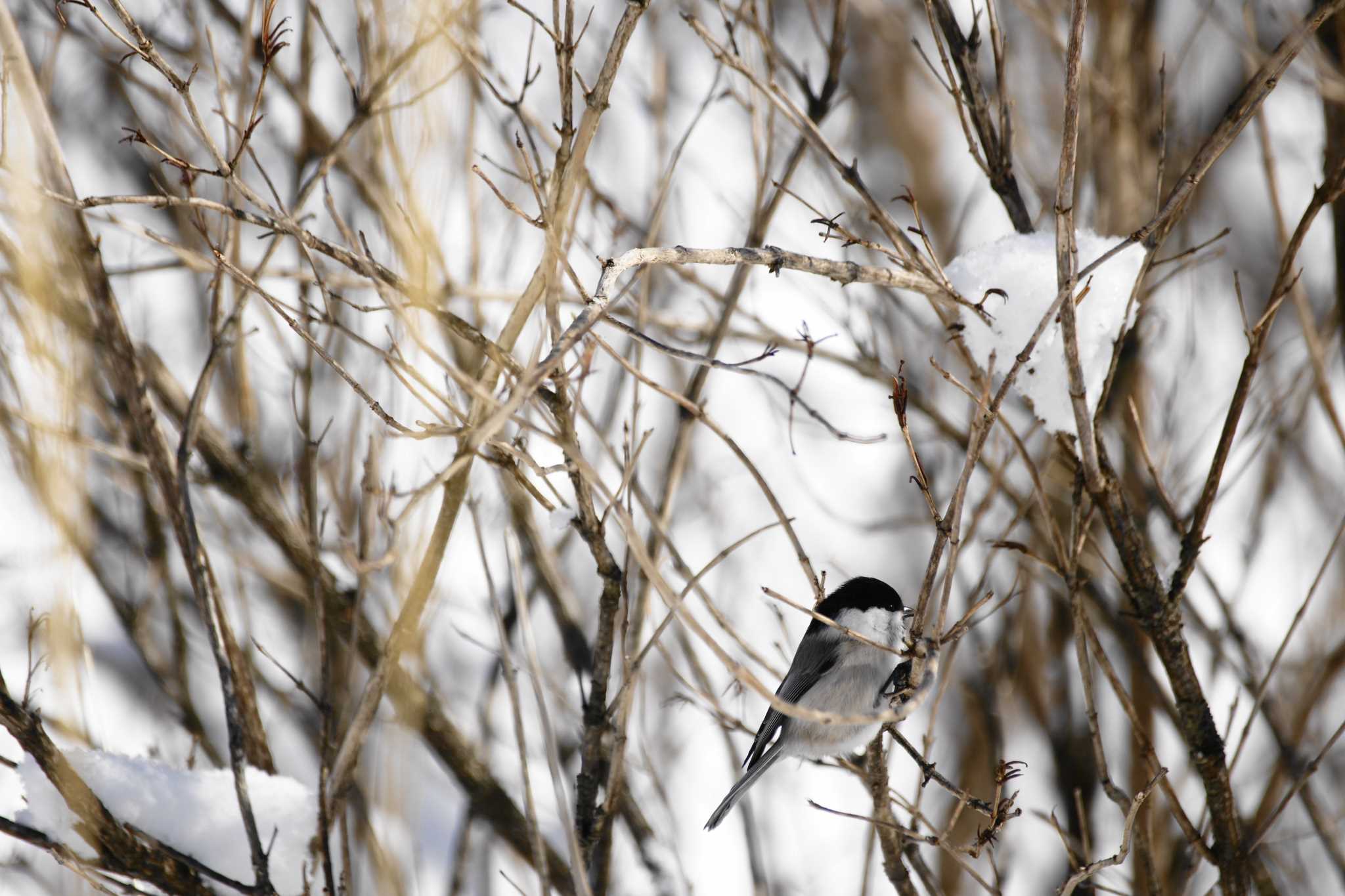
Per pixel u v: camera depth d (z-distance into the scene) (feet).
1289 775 27.14
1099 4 29.63
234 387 28.22
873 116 46.62
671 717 32.01
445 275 23.94
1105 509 19.39
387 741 19.90
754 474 16.63
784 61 27.91
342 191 28.55
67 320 19.01
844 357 30.94
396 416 23.52
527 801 17.15
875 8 33.91
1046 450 26.55
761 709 31.01
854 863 32.81
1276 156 38.88
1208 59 37.73
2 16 18.28
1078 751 31.96
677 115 36.24
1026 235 20.90
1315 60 24.18
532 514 29.68
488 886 29.73
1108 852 31.32
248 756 23.04
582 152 17.03
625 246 32.09
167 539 29.37
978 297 19.90
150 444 21.90
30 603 21.95
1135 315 19.95
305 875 19.76
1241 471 27.96
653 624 27.61
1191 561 19.62
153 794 20.38
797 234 34.63
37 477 18.63
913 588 38.75
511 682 17.16
